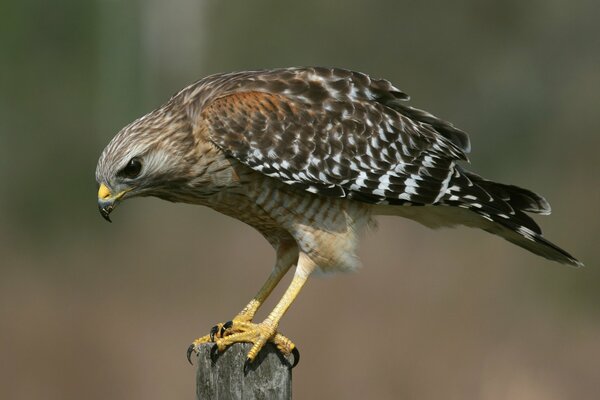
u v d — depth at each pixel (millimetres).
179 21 23062
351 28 23719
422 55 23750
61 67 22062
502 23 23719
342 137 8094
